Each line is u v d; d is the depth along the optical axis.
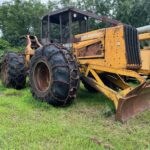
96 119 4.13
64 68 4.74
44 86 5.28
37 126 3.65
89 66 5.18
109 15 22.09
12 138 3.21
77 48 5.49
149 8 19.38
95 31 5.18
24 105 4.88
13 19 27.31
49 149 2.92
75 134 3.38
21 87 7.07
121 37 4.63
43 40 6.40
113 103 4.67
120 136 3.39
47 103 4.89
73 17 5.73
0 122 3.81
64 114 4.39
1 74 7.76
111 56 4.80
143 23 20.17
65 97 4.77
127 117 4.17
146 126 3.85
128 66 4.61
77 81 4.84
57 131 3.46
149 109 4.76
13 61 6.90
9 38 26.62
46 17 6.25
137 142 3.20
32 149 2.92
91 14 5.82
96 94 6.21
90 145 3.04
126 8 20.19
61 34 5.85
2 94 6.30
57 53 4.89
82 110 4.69
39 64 5.25
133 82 6.78
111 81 5.53
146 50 6.70
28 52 6.70
